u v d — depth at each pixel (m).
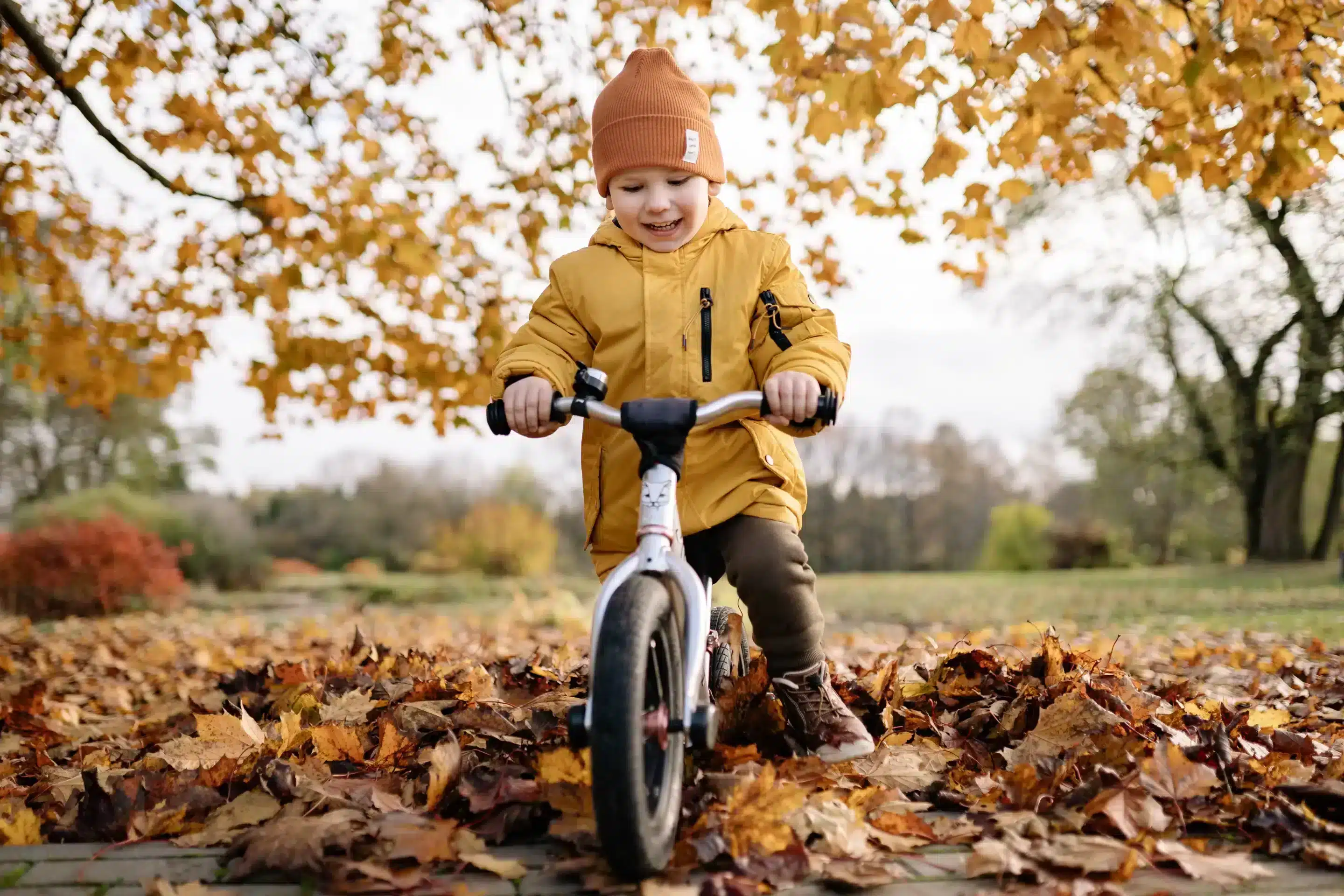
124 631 10.30
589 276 2.48
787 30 3.94
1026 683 3.00
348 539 32.41
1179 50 4.15
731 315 2.41
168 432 33.88
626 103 2.42
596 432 2.45
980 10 3.72
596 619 1.80
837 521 37.41
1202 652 5.62
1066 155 4.25
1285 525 23.84
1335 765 2.43
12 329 7.01
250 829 2.09
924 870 1.85
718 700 2.51
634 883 1.75
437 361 6.81
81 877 1.87
